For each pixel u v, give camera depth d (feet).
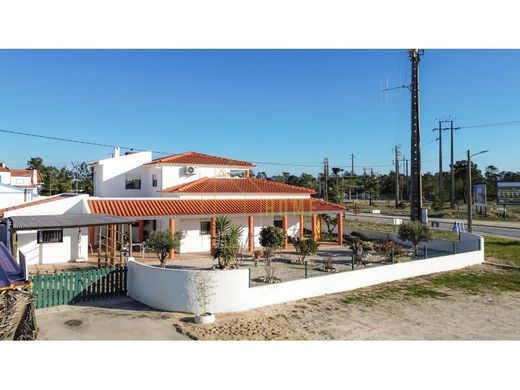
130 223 64.75
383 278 65.31
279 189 111.75
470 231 118.83
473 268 77.87
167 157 110.63
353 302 53.31
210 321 43.37
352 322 45.06
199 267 72.74
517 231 142.41
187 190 95.20
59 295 48.67
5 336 33.04
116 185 109.60
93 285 51.13
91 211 77.10
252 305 49.06
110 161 108.99
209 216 86.48
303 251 79.61
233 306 47.70
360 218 183.62
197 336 39.06
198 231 91.25
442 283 65.41
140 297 50.62
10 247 59.88
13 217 67.15
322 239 114.52
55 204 75.31
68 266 70.54
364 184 359.25
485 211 198.18
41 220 63.93
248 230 98.12
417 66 112.27
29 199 128.47
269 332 41.04
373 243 92.68
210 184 102.68
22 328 35.50
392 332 41.93
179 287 46.83
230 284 47.65
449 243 93.40
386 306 51.78
